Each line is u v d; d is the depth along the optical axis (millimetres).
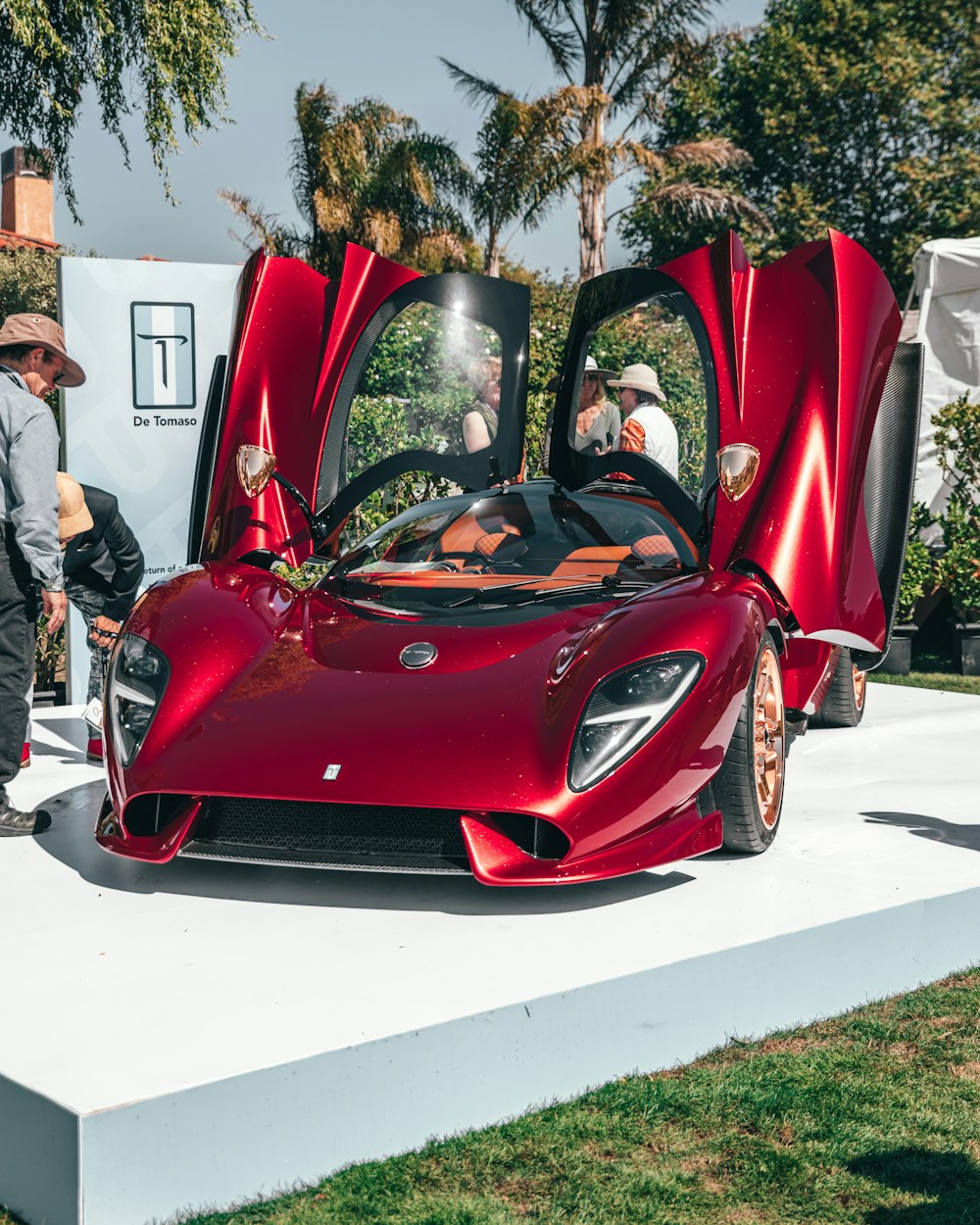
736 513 3959
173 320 6898
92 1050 2340
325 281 4906
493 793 2988
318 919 3098
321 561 4598
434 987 2645
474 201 19562
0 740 3852
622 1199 2213
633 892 3299
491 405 5375
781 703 3834
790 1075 2703
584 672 3260
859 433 4102
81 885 3379
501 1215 2154
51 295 19234
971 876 3445
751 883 3367
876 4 32875
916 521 8898
